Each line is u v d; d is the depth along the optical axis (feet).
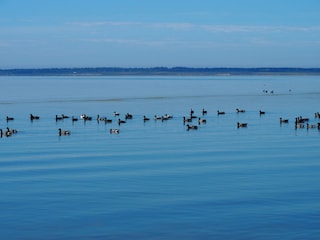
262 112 452.35
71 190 181.57
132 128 354.95
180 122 390.42
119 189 182.70
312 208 160.04
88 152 257.34
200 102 582.35
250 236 138.92
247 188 183.21
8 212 158.10
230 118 419.95
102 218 152.56
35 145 279.90
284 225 146.20
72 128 353.10
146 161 233.55
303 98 647.97
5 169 216.33
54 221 150.41
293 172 209.26
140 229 144.15
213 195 174.50
